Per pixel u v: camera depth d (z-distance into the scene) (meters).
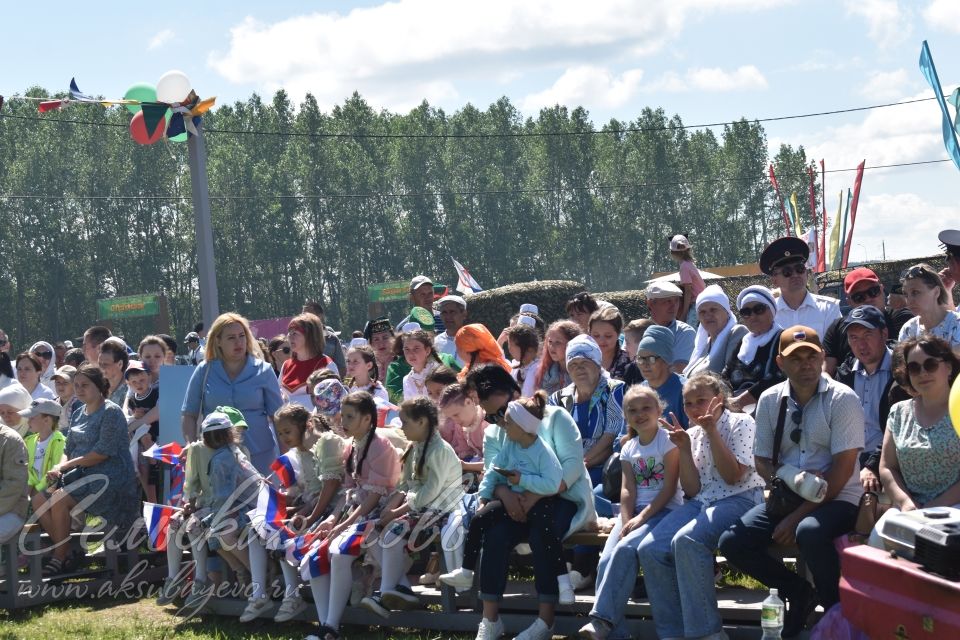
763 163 93.56
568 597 6.56
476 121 91.81
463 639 7.10
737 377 7.54
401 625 7.50
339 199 82.31
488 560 6.75
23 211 76.81
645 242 91.31
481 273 86.88
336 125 86.19
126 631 8.12
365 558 7.52
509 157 89.88
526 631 6.63
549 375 8.50
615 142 93.56
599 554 7.36
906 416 5.91
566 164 89.94
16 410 10.49
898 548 5.15
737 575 7.50
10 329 77.00
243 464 8.39
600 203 90.12
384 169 85.94
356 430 7.63
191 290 81.50
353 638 7.41
